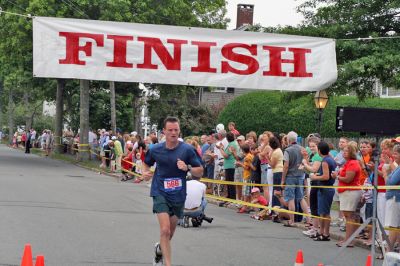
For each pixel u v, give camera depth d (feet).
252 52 41.57
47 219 44.91
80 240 37.37
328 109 107.24
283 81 41.98
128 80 40.57
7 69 138.21
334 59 42.50
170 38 40.91
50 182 76.48
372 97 70.38
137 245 36.60
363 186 40.09
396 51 60.44
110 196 63.87
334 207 60.18
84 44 40.27
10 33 117.08
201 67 41.09
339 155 50.44
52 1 109.81
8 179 77.00
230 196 61.57
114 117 119.75
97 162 122.72
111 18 111.34
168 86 152.46
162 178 29.01
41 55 40.01
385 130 29.30
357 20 65.98
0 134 282.36
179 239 40.34
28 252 25.94
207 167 67.41
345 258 36.63
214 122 156.76
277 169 50.31
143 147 87.40
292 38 42.06
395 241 36.37
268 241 41.39
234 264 32.91
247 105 123.75
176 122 28.81
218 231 44.80
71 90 159.12
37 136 224.74
